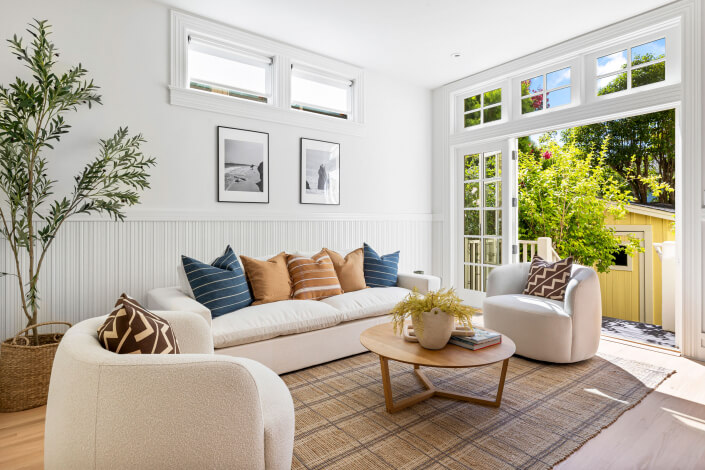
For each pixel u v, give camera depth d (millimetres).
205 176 3377
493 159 4645
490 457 1768
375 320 3229
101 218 2902
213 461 1090
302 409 2230
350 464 1721
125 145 2771
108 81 2928
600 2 3117
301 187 3971
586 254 5859
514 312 3062
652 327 4414
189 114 3299
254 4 3146
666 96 3189
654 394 2426
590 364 2955
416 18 3367
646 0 3084
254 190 3648
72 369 1095
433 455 1785
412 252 4992
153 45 3123
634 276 5527
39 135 2656
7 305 2602
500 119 4531
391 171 4770
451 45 3893
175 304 2352
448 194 5020
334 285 3301
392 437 1936
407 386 2543
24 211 2596
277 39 3754
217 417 1096
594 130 6363
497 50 4004
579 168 5938
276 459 1230
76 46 2805
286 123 3846
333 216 4203
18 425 2088
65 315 2779
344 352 3033
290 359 2721
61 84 2365
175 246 3221
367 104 4531
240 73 3691
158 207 3145
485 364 1926
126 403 1039
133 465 1035
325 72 4227
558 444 1872
